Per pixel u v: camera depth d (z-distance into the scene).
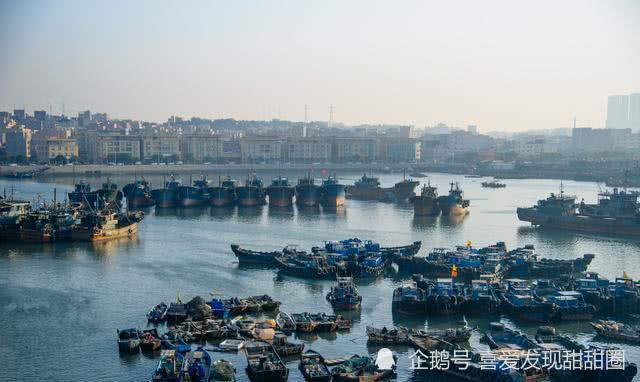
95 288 163.88
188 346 120.19
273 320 134.38
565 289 154.50
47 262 193.50
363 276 178.25
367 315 144.12
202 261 196.88
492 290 154.00
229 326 130.38
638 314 145.38
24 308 146.50
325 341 127.06
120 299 154.12
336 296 150.88
